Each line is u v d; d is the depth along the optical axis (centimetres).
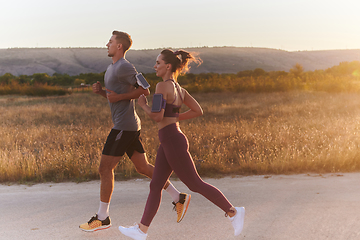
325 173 492
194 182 253
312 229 278
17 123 1109
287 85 2553
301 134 734
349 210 322
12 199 387
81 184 462
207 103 1753
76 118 1288
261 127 870
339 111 1208
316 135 721
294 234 269
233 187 426
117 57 298
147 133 838
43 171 509
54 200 381
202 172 509
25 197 395
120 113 291
